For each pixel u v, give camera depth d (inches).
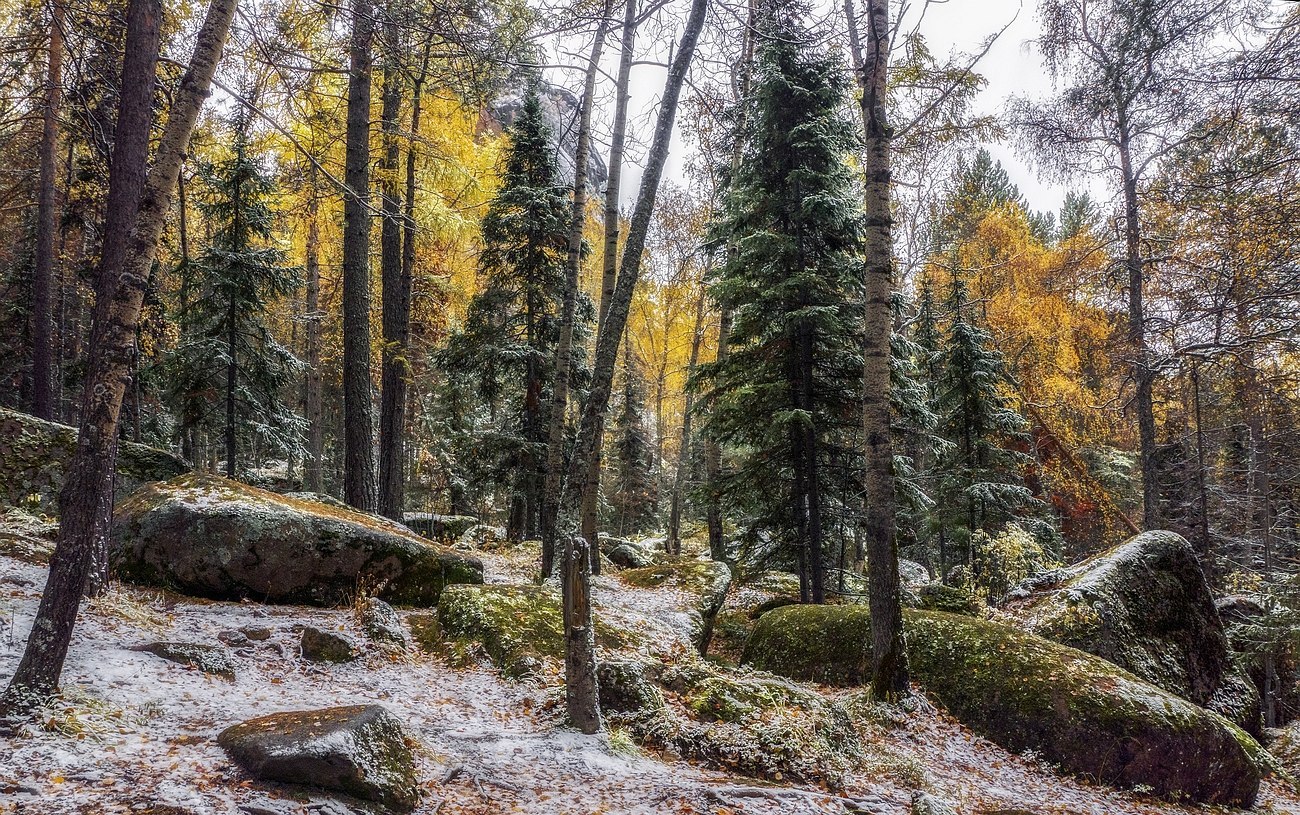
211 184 530.9
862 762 240.1
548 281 674.8
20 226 873.5
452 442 888.9
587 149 412.5
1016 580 448.8
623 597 463.5
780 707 257.9
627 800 181.9
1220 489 802.2
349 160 507.2
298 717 177.3
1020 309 801.6
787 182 454.6
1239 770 273.3
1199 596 404.2
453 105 626.8
